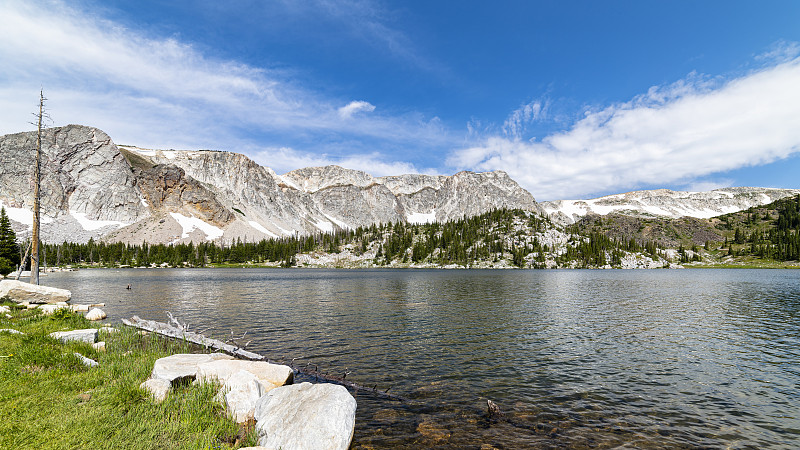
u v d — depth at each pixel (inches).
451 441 502.3
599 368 853.2
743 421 580.4
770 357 950.4
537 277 4763.8
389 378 774.5
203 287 3073.3
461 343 1088.2
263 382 623.5
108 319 1427.2
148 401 483.5
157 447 375.9
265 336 1176.8
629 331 1270.9
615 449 487.2
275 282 3767.2
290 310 1744.6
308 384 538.3
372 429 535.2
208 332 1235.9
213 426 449.4
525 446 491.2
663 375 805.2
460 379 770.8
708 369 850.1
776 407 636.1
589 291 2736.2
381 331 1259.2
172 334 1087.0
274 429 456.1
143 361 700.0
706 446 499.2
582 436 524.1
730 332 1258.6
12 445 339.0
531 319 1508.4
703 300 2169.0
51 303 1488.7
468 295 2449.6
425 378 776.3
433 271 6884.8
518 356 951.0
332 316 1572.3
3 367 561.6
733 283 3622.0
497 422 565.9
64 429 379.9
